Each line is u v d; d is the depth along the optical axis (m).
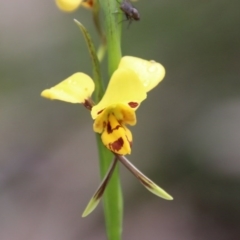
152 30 0.37
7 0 0.49
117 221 0.22
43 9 0.44
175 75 0.37
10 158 0.41
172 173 0.37
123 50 0.37
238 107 0.35
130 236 0.36
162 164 0.37
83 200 0.38
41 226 0.37
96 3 0.22
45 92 0.20
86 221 0.37
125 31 0.37
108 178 0.21
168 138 0.37
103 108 0.20
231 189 0.35
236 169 0.34
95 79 0.21
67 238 0.36
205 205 0.36
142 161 0.37
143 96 0.20
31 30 0.43
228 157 0.35
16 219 0.38
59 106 0.42
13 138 0.41
